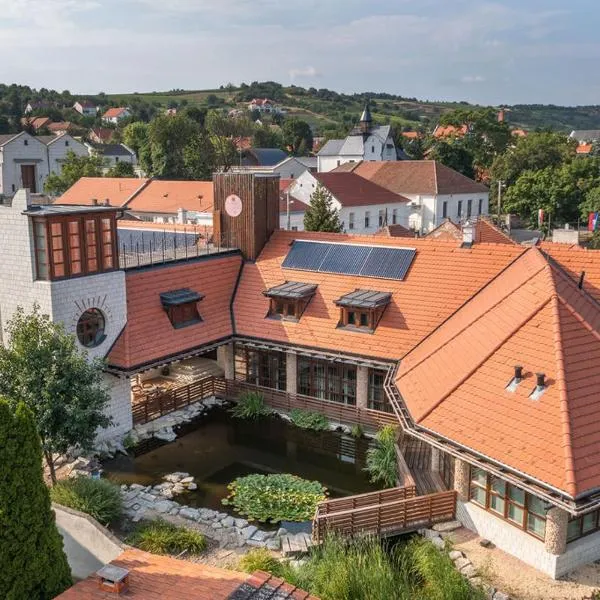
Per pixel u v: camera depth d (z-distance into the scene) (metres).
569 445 19.78
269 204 40.72
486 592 19.69
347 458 31.34
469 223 37.59
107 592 16.61
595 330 25.02
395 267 35.56
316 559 20.83
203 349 34.53
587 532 21.28
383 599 18.25
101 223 31.12
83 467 28.67
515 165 111.44
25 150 106.88
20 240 29.27
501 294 29.59
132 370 31.09
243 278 39.12
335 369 34.16
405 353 31.56
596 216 74.94
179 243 45.31
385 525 23.28
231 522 24.61
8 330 25.91
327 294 35.88
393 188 95.75
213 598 16.30
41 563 16.94
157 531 23.02
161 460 30.59
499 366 24.23
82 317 30.75
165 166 113.44
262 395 35.62
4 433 16.11
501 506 22.36
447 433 22.66
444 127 141.62
